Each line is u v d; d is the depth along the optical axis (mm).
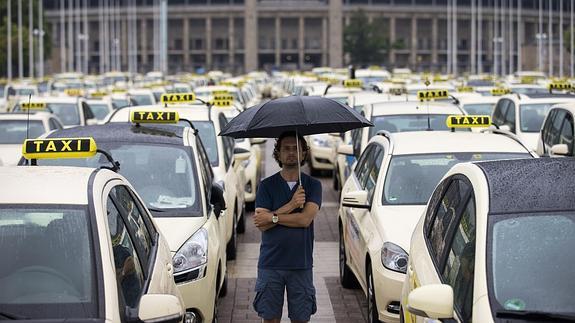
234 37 166875
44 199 6707
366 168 13055
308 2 162500
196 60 167875
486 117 13812
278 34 163500
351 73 41000
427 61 165625
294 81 51062
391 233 10336
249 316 11844
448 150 12094
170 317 6184
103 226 6555
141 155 11516
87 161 11453
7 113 22297
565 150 16219
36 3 118062
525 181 6922
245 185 18609
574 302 6000
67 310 6008
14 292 6125
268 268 8969
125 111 17031
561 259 6262
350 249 12266
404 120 18016
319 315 11859
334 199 21953
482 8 151625
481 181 6984
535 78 57281
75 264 6293
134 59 141375
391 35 163750
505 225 6508
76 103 29141
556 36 147125
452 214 7320
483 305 5977
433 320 6539
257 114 9016
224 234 12117
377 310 10141
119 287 6305
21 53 93188
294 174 9109
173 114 12727
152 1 161750
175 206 10812
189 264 9742
